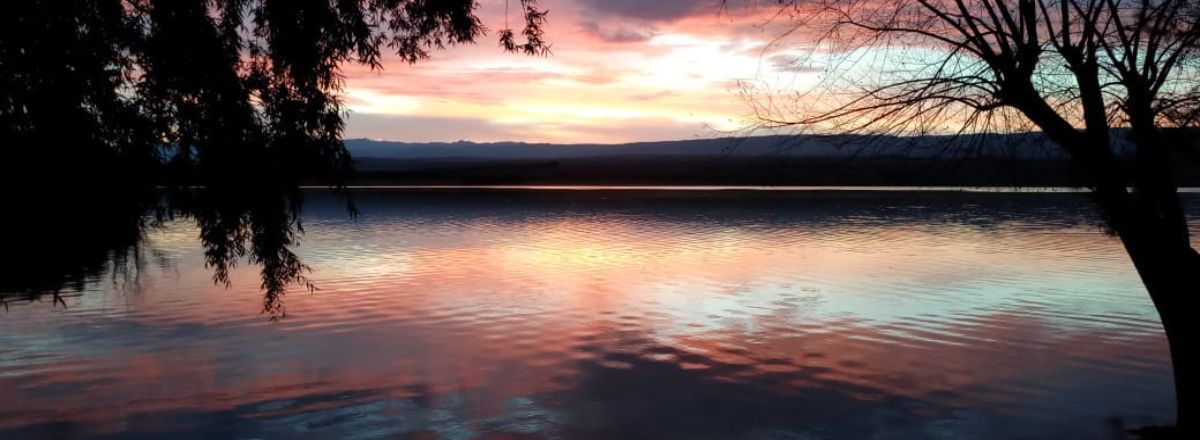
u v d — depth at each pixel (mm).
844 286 17594
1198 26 5676
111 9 5371
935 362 10695
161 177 5926
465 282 18594
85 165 5102
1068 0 6141
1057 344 11609
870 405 8844
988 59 6012
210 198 6391
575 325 13461
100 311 14719
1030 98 5992
